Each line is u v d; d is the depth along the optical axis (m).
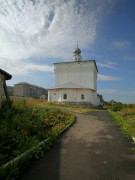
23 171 6.10
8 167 5.70
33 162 6.85
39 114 14.13
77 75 49.81
